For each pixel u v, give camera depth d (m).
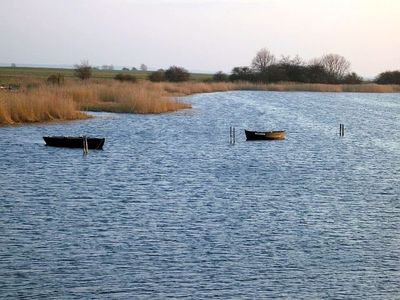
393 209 38.41
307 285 25.61
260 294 24.67
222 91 173.12
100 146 60.62
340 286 25.56
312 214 36.72
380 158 60.12
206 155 59.16
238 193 42.12
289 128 86.06
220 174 49.22
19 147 59.94
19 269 26.86
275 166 53.78
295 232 32.84
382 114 114.06
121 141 66.94
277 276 26.55
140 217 35.34
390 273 27.08
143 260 28.16
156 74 185.25
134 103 95.12
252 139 70.94
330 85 192.00
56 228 32.91
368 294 24.84
